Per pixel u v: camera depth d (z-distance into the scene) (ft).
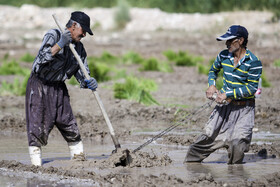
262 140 74.33
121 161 59.62
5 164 59.26
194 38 251.60
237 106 58.03
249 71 56.75
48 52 55.11
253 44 217.97
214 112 59.16
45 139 58.59
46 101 57.88
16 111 103.30
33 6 316.19
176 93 122.72
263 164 60.13
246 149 58.75
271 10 277.44
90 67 143.54
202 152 60.03
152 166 59.21
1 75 159.94
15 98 120.06
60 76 57.67
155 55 205.26
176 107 102.27
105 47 230.27
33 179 53.72
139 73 158.51
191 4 321.52
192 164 60.39
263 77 128.98
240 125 57.98
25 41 248.52
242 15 277.44
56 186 51.08
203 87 131.23
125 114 96.53
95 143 75.72
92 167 58.29
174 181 51.16
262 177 52.47
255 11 284.61
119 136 80.07
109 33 278.87
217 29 266.98
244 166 58.95
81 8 315.58
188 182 50.96
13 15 306.55
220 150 69.67
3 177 54.80
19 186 51.34
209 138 59.06
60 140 78.38
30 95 57.88
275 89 120.06
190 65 179.73
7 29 282.36
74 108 103.30
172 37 257.55
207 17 291.38
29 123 58.23
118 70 159.12
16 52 212.64
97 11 316.19
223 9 303.68
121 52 214.28
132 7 331.57
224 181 51.93
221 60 58.85
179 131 82.74
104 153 68.08
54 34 55.93
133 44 239.71
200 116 94.02
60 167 58.18
